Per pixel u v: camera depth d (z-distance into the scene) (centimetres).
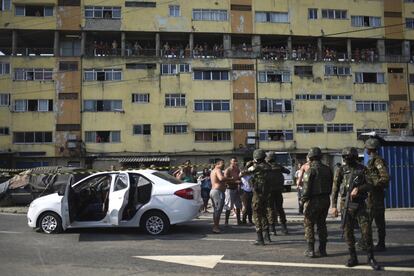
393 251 816
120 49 4581
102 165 4341
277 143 4569
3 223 1297
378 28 5000
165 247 883
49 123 4341
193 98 4503
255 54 4722
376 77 4866
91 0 4553
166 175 1112
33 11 4519
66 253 828
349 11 4962
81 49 4519
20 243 939
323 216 778
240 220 1257
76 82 4400
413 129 4825
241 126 4541
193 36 4775
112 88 4431
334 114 4712
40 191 1889
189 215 1048
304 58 4778
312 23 4884
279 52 4775
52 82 4381
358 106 4781
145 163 4325
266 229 932
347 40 4988
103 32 4584
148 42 4916
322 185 762
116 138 4391
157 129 4431
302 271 673
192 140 4456
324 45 5228
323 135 4666
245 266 711
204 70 4547
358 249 832
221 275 658
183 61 4525
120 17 4569
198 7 4694
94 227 1117
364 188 689
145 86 4466
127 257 788
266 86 4625
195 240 967
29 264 740
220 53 4678
